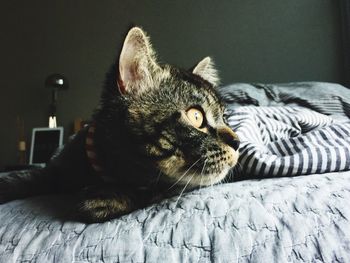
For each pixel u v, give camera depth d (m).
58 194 0.23
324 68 0.61
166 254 0.13
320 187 0.16
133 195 0.19
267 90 0.44
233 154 0.20
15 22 0.71
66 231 0.16
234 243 0.13
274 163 0.20
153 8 0.68
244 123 0.25
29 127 0.70
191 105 0.20
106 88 0.20
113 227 0.15
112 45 0.69
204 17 0.66
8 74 0.71
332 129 0.25
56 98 0.68
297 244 0.13
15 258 0.14
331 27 0.61
